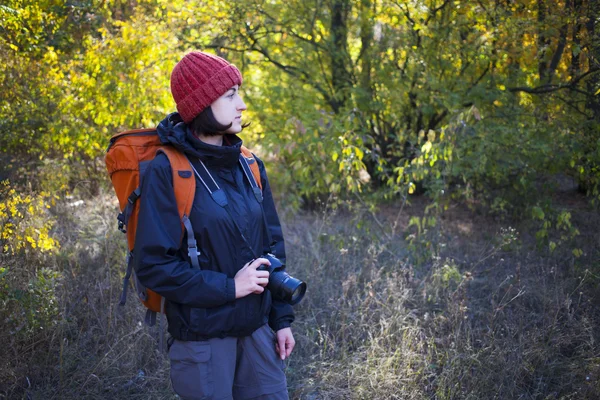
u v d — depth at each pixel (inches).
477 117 177.8
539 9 210.5
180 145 70.8
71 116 205.8
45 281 127.9
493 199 238.5
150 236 68.4
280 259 81.7
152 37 202.7
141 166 71.4
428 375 122.3
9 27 200.7
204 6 231.0
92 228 191.2
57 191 217.3
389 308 144.4
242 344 76.7
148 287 69.7
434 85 231.0
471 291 162.7
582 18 199.2
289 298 72.8
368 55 261.4
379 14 244.5
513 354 123.3
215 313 71.2
